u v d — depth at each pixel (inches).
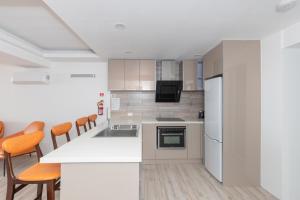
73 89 183.3
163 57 163.6
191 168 151.1
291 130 103.2
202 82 171.0
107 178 62.1
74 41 143.8
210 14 81.8
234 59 118.3
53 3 70.9
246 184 119.5
